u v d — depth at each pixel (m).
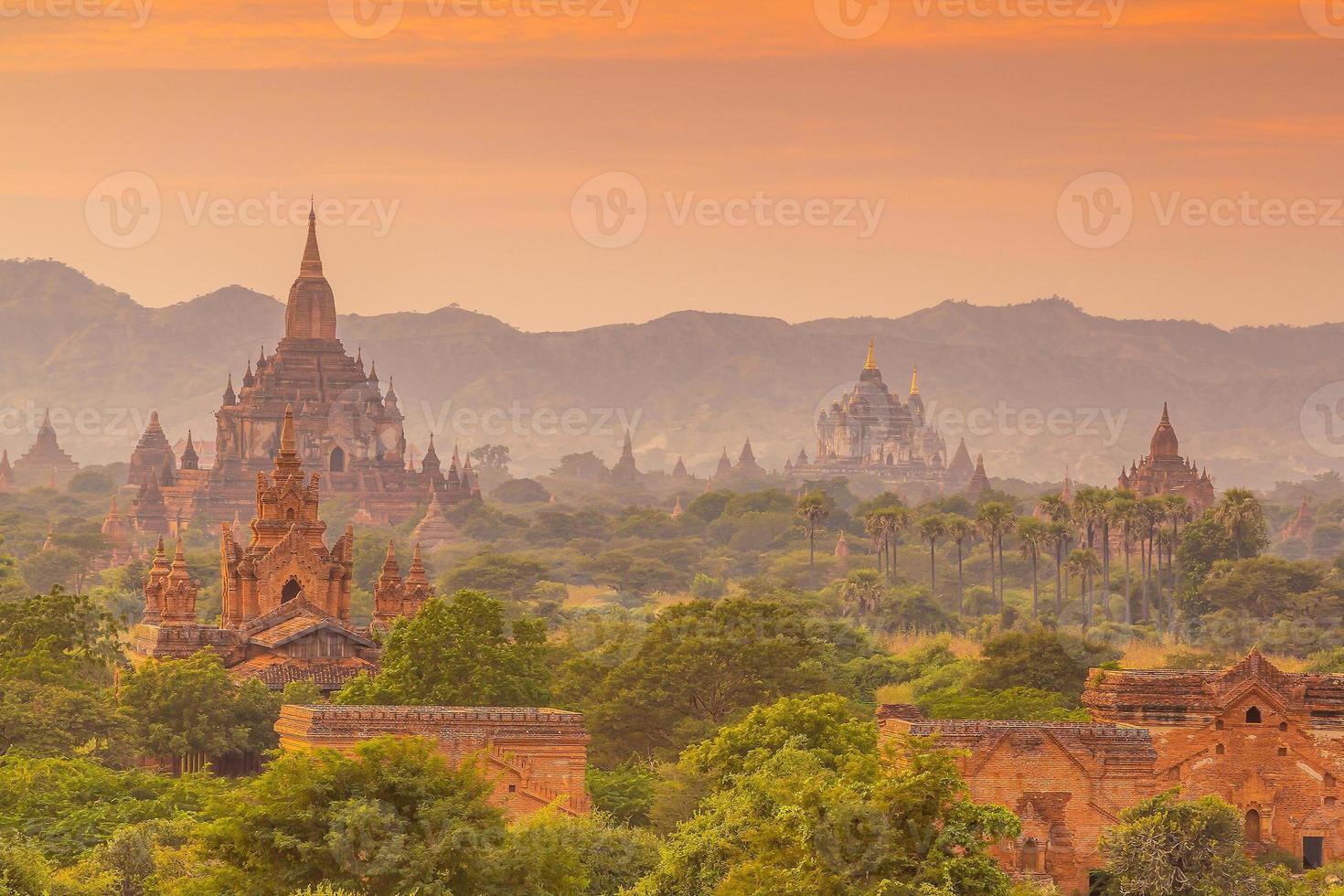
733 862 75.38
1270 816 98.88
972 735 89.00
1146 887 83.81
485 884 67.44
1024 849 88.12
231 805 69.50
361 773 69.62
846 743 95.00
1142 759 89.38
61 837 87.81
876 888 63.41
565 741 89.62
